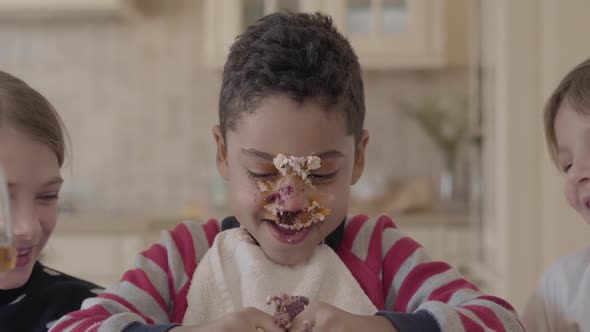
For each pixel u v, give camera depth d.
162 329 0.63
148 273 0.79
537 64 1.73
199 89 3.09
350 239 0.83
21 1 2.74
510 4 1.73
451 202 2.86
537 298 0.96
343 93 0.69
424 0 2.84
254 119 0.68
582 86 0.82
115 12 2.86
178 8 3.07
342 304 0.76
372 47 2.85
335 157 0.69
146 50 3.08
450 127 2.87
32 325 0.85
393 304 0.78
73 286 0.90
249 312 0.63
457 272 0.77
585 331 0.87
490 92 2.06
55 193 0.80
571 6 1.70
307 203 0.70
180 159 3.10
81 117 3.10
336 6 2.83
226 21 2.84
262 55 0.69
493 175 2.00
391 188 2.98
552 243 1.72
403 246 0.81
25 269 0.77
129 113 3.10
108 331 0.64
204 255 0.83
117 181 3.11
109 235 2.60
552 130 0.89
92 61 3.09
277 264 0.77
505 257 1.75
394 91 3.05
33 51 3.09
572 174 0.83
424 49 2.85
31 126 0.75
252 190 0.70
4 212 0.58
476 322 0.65
